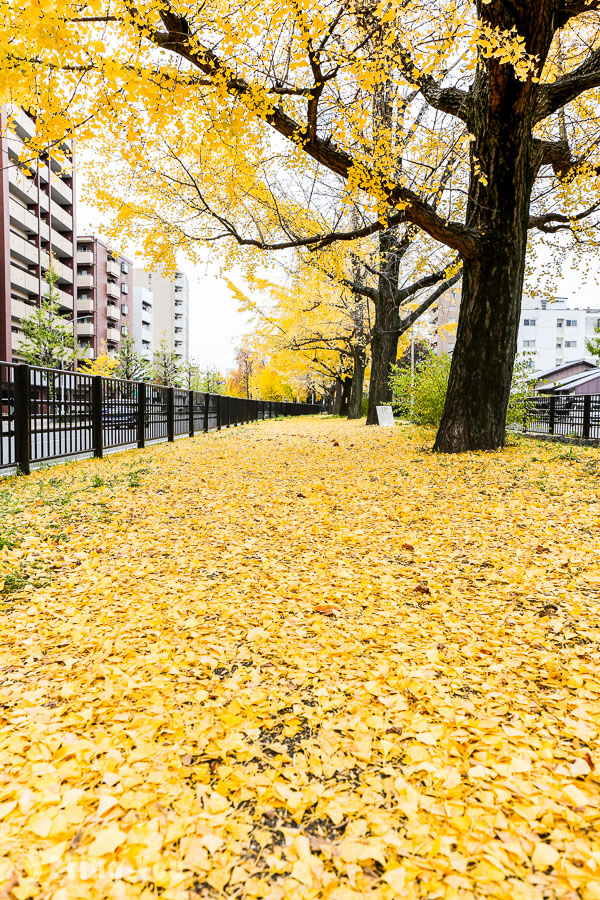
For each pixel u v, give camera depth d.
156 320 82.25
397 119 7.80
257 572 3.46
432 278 14.18
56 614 2.78
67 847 1.28
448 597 3.02
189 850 1.27
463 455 7.88
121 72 3.99
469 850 1.27
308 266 13.09
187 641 2.48
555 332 59.69
